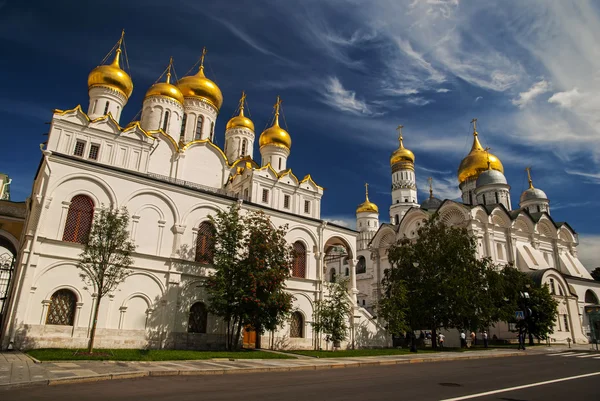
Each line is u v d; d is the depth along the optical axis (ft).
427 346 140.97
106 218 78.07
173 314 94.84
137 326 90.58
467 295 116.26
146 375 50.85
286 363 68.69
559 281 173.27
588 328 183.83
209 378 50.19
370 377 53.06
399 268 132.36
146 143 116.67
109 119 111.96
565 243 209.87
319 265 125.59
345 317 123.85
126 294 90.38
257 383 45.91
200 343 97.60
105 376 47.39
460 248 123.85
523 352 106.01
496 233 178.09
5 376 45.11
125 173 95.61
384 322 133.80
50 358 60.29
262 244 95.30
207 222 108.06
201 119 151.02
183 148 127.75
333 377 52.80
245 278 91.50
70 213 88.58
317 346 116.57
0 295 130.11
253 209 115.75
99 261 76.64
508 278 139.54
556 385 46.70
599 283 205.46
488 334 158.61
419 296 122.31
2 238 133.90
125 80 125.80
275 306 93.09
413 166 280.51
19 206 136.05
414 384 46.26
